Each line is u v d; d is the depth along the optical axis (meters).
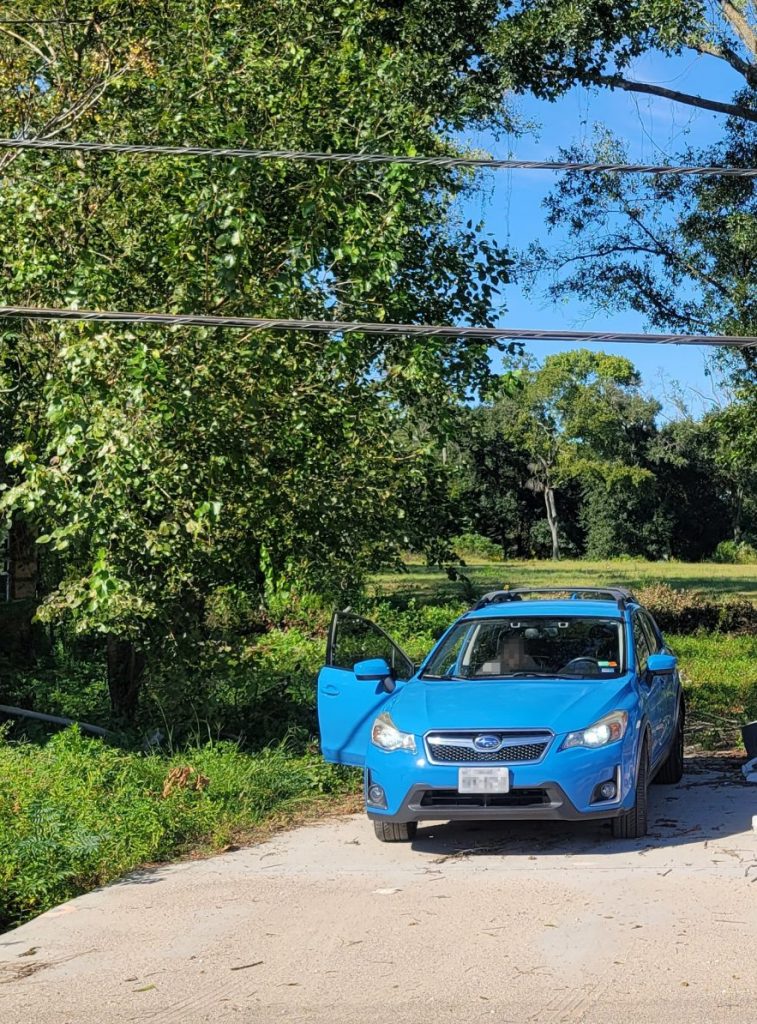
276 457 10.84
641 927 5.70
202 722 11.62
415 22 15.82
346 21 11.02
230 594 12.37
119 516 9.34
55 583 15.22
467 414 11.80
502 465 76.94
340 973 5.25
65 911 6.62
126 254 10.40
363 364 10.85
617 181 19.84
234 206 9.38
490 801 7.34
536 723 7.39
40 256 9.97
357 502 11.20
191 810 8.72
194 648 11.30
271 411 10.33
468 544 77.00
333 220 10.22
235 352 9.54
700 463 77.38
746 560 76.19
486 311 11.63
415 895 6.52
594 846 7.57
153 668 11.63
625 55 16.52
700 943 5.41
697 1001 4.68
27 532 15.05
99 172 10.64
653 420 78.38
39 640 16.06
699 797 9.14
